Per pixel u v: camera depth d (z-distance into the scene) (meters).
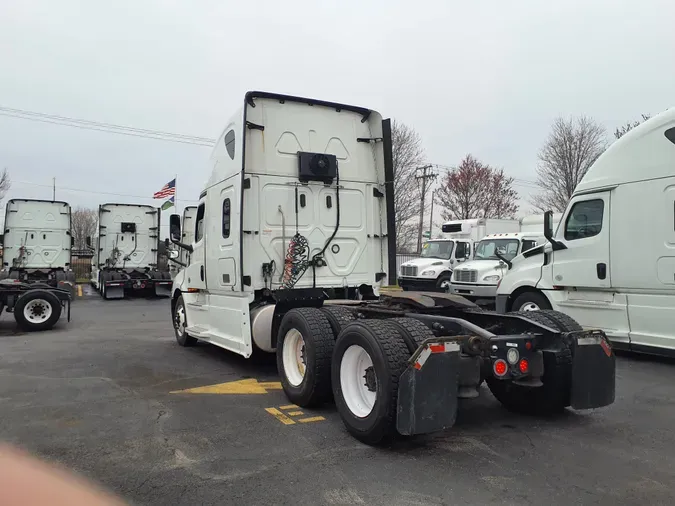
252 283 6.66
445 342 4.17
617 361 8.15
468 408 5.63
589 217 8.41
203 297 8.17
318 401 5.39
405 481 3.71
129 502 3.35
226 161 7.14
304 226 7.04
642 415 5.37
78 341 9.89
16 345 9.40
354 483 3.66
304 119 7.17
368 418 4.30
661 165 7.41
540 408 5.19
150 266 21.92
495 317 5.36
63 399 5.76
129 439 4.51
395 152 31.20
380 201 7.66
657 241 7.42
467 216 37.25
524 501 3.42
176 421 5.01
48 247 18.31
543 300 9.20
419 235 36.25
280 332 5.91
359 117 7.61
